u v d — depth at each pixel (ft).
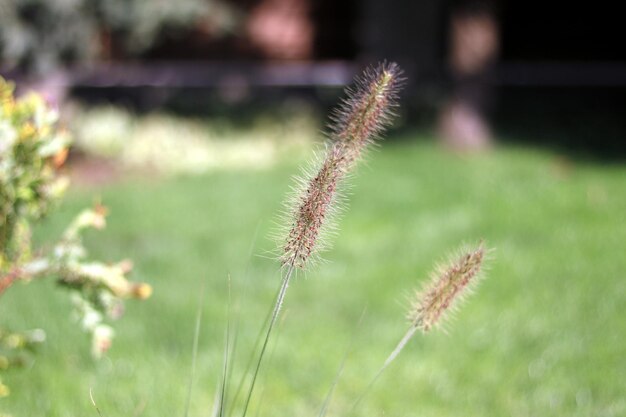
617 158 37.65
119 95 50.90
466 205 28.30
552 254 22.81
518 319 18.71
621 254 22.66
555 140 42.78
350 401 15.51
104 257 23.34
